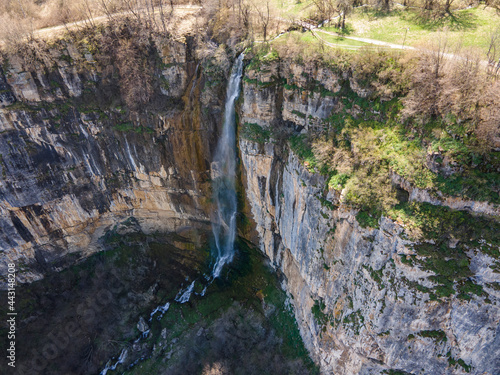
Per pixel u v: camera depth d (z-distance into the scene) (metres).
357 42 39.41
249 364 41.94
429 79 30.91
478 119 28.11
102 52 43.56
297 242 39.75
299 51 37.25
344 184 32.53
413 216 28.84
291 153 38.06
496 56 33.22
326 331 37.44
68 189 46.41
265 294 47.25
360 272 32.47
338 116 35.72
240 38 44.41
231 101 44.47
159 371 43.22
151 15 46.62
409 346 31.11
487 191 26.80
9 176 42.38
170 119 44.50
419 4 44.09
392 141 31.73
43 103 42.84
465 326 28.47
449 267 27.83
